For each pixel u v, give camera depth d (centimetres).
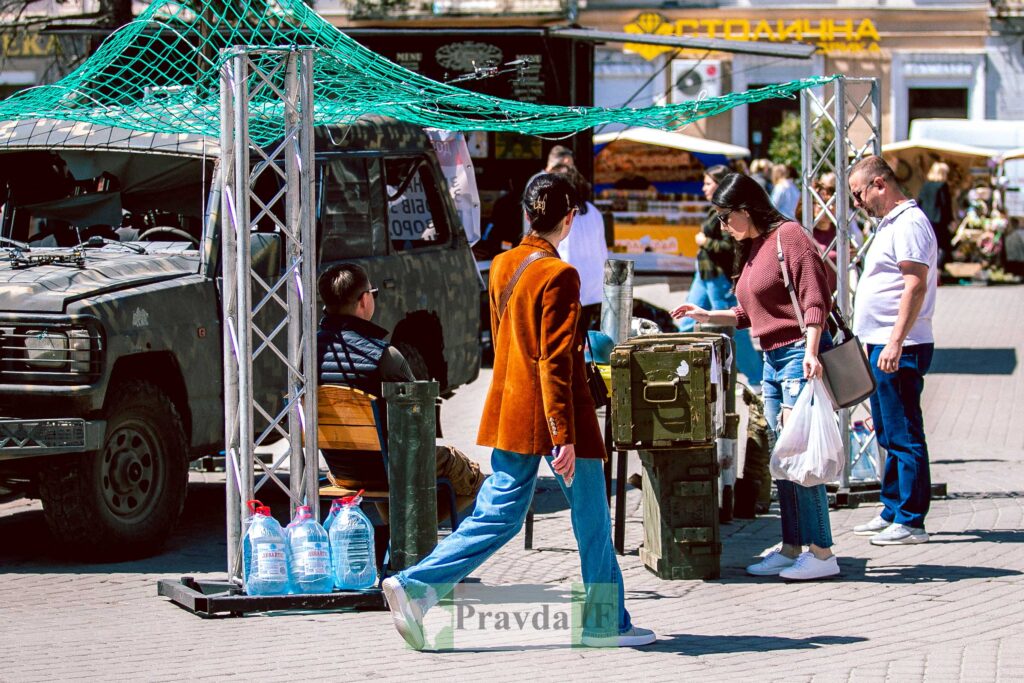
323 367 1045
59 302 1076
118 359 1111
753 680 800
